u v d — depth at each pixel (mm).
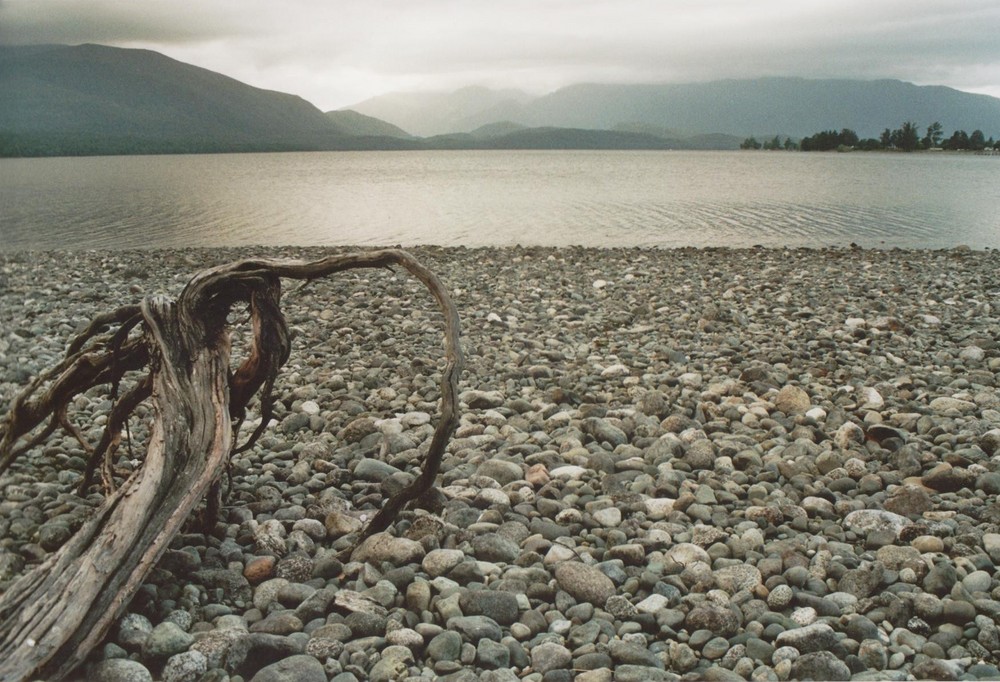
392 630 4215
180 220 38438
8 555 4660
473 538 5367
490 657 3990
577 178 86188
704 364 10742
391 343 11828
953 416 8469
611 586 4711
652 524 5770
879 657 4078
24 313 11414
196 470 4594
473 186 70312
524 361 10797
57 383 5277
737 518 5922
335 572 4879
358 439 7668
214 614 4348
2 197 47906
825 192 57781
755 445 7520
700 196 54031
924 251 25844
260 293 5504
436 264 22016
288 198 54469
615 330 13266
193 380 4988
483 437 7582
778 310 15000
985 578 4883
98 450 5461
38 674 3436
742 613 4578
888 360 11039
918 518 5926
